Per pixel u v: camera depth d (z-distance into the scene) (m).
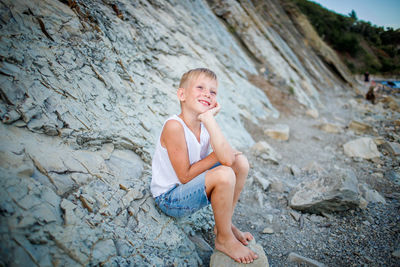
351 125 5.64
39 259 1.05
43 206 1.21
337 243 2.00
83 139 1.79
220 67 6.05
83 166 1.62
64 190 1.40
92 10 2.81
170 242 1.58
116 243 1.35
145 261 1.37
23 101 1.58
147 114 2.70
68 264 1.11
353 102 10.52
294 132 5.38
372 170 3.51
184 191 1.54
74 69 2.12
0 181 1.15
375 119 6.52
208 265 1.66
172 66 3.94
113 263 1.24
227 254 1.57
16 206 1.13
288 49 13.75
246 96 6.07
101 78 2.35
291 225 2.25
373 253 1.87
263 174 3.22
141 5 4.48
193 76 1.62
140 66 3.24
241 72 7.45
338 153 4.22
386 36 43.47
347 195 2.30
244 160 1.69
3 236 1.02
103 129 1.98
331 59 18.92
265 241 2.03
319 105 9.70
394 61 34.97
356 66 29.95
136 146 2.16
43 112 1.64
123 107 2.42
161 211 1.76
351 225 2.21
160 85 3.36
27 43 1.88
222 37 8.10
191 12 7.08
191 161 1.62
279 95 7.80
